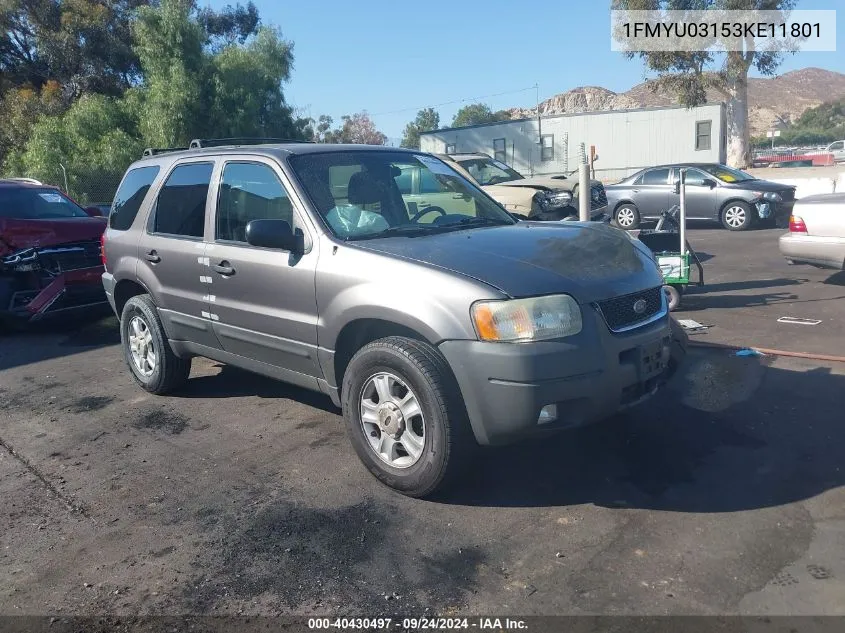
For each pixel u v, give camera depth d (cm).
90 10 3297
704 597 307
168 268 552
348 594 323
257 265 470
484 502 398
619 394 381
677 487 402
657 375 408
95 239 891
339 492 420
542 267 388
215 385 635
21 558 369
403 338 397
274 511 402
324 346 435
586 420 371
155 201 580
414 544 360
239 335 498
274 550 362
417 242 425
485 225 494
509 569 335
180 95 2492
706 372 586
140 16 2580
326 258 430
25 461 494
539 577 328
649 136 3628
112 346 815
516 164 3931
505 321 359
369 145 545
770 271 1049
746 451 441
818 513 367
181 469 466
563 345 360
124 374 693
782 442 450
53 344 841
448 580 329
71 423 564
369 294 401
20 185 955
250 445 498
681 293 825
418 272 387
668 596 309
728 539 349
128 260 597
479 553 350
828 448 439
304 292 441
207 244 515
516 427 363
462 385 370
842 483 396
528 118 3866
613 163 3725
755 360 612
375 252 412
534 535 362
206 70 2617
